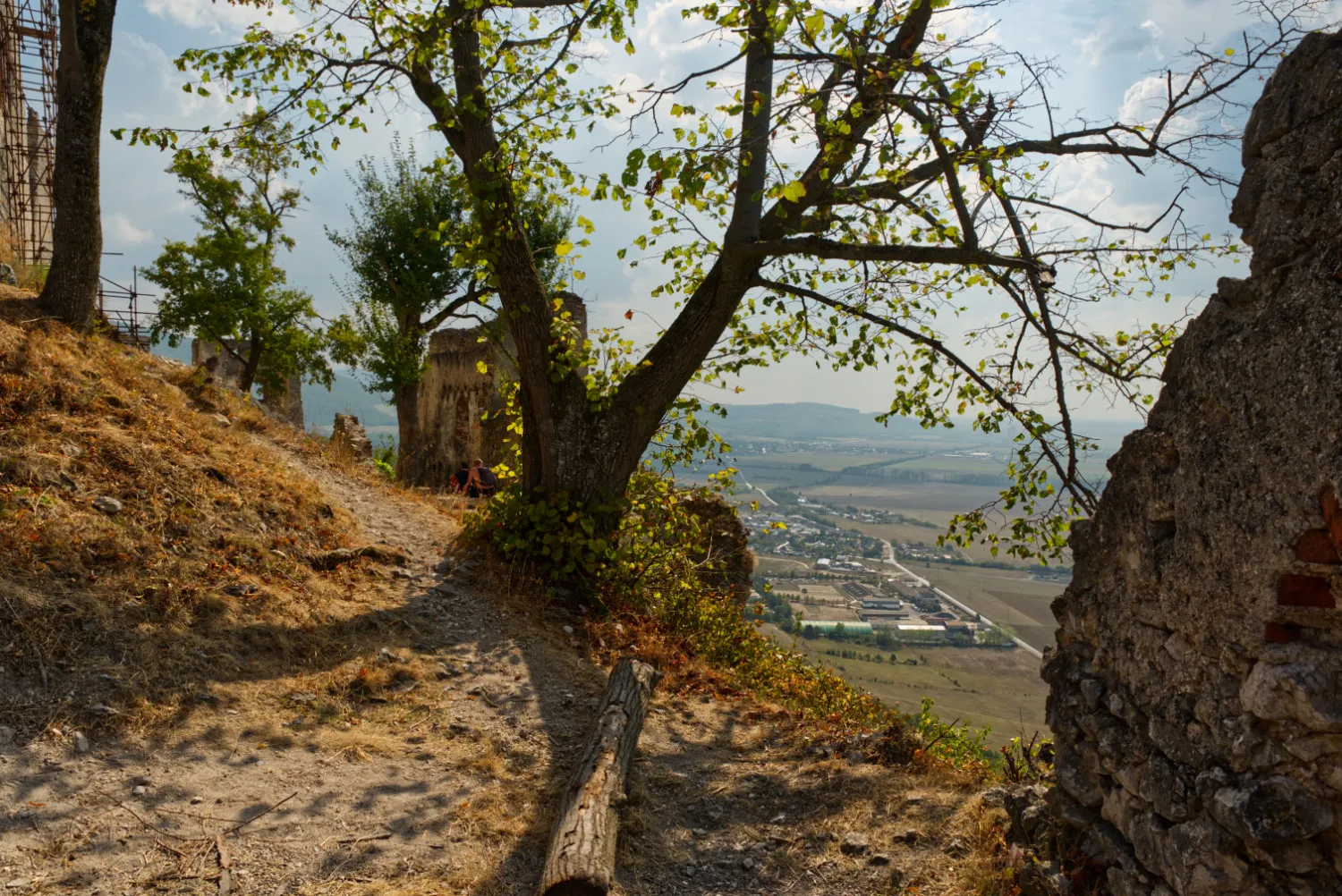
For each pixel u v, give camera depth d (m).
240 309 19.28
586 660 7.32
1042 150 7.34
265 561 6.94
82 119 10.12
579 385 9.08
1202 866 2.86
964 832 4.48
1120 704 3.44
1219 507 2.90
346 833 4.27
